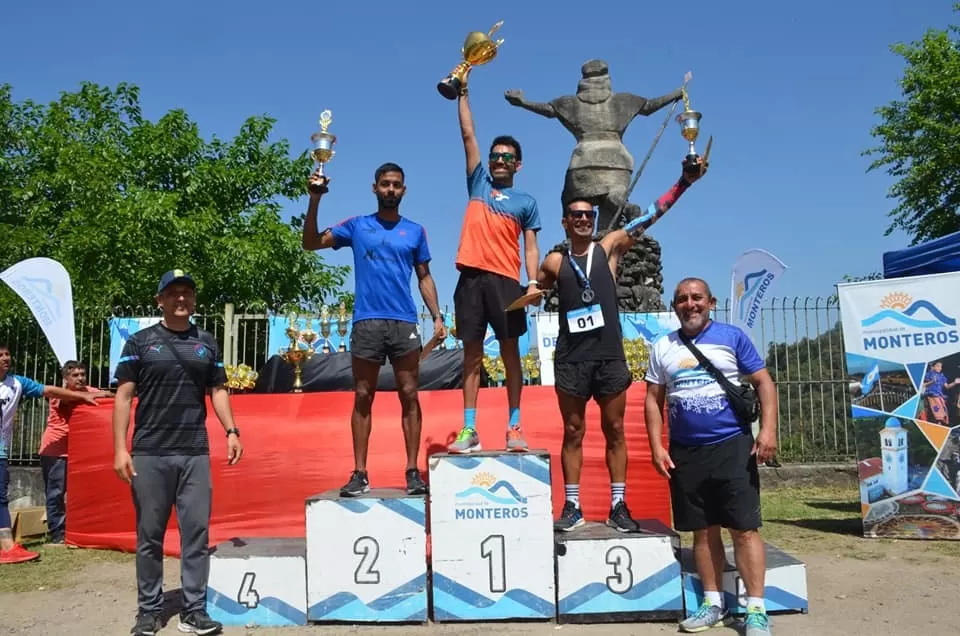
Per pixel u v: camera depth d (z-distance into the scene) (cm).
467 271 493
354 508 459
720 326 430
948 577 545
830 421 1085
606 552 448
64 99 2088
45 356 1067
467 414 489
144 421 437
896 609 464
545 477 452
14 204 1986
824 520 789
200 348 448
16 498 1002
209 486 449
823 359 1095
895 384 702
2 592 540
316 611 454
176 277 441
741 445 413
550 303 1138
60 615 479
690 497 424
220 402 462
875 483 699
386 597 452
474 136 507
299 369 760
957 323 684
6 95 2106
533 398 670
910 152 1853
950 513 675
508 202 495
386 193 484
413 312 486
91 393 734
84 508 703
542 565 448
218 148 2030
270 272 1781
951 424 679
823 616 449
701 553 431
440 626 447
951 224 1808
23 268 857
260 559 462
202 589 444
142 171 1912
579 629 435
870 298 718
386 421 672
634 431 656
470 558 449
